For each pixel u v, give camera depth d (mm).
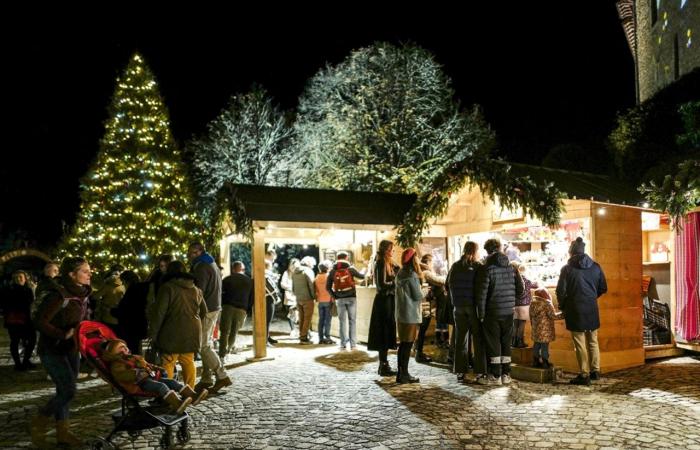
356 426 5988
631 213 9055
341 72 24688
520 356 8445
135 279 9047
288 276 13688
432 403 6832
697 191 8555
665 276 10625
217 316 8102
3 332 16375
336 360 10062
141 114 17203
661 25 20562
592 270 7719
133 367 5367
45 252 27953
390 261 8648
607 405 6559
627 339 8812
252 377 8727
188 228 17297
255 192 11570
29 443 5762
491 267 7652
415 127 23984
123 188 16672
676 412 6219
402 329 7938
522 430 5711
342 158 24328
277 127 26359
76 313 5504
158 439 5777
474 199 11023
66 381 5512
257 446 5445
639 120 16938
